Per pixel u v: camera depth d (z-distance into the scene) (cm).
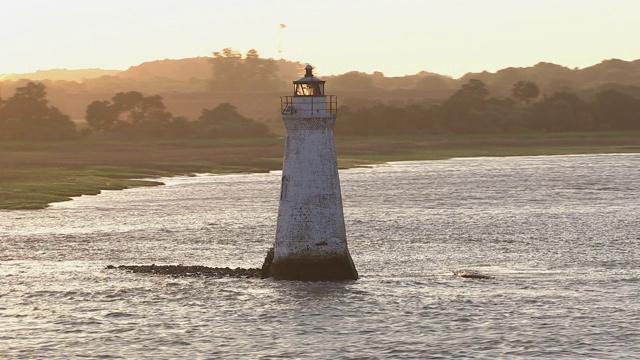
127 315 16550
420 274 19775
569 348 14738
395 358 14338
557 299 17588
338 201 17938
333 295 17562
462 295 17838
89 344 15012
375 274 19675
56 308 17025
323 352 14600
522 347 14788
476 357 14362
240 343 15038
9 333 15588
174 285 18500
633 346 14812
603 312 16662
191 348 14800
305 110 17462
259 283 18362
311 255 17925
